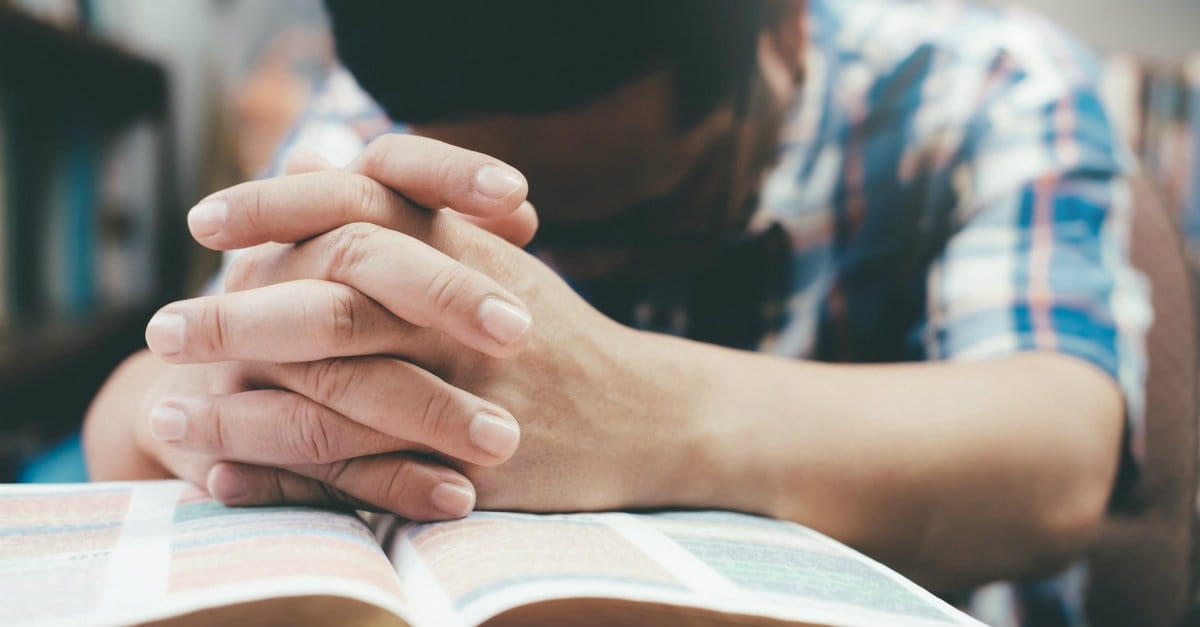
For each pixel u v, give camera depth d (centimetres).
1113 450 53
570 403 45
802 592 38
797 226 66
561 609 36
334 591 36
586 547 40
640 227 59
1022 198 59
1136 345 55
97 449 52
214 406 43
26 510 42
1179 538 63
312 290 42
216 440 43
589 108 48
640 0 46
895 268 66
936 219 65
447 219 45
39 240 90
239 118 122
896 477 47
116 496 45
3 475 77
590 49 46
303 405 43
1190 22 132
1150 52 133
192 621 35
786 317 68
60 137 93
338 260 42
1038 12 133
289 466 43
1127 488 55
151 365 55
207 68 120
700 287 67
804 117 66
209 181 121
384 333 42
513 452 43
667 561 40
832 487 47
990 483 48
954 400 50
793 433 47
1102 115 62
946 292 59
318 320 42
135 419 51
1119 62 127
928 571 49
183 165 118
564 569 38
